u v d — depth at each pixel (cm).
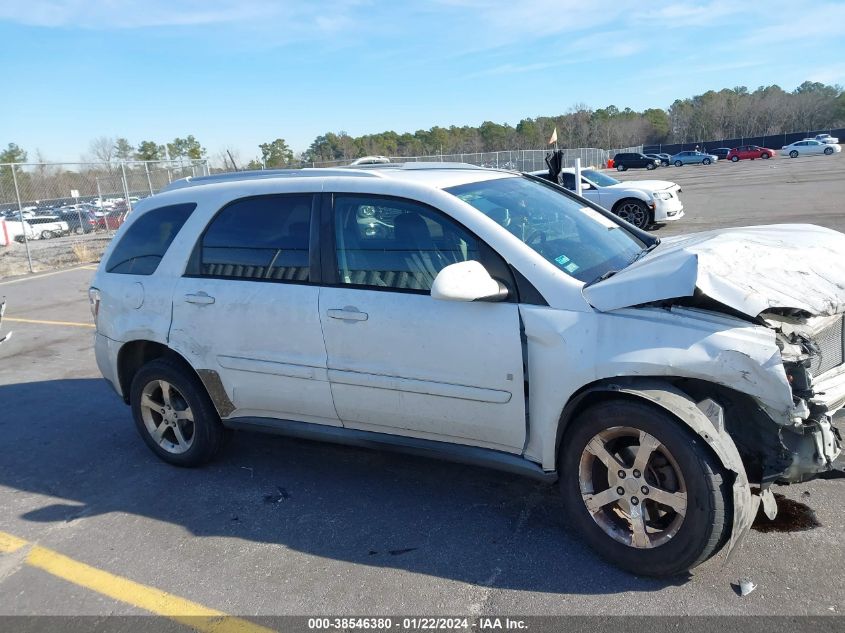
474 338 332
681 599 290
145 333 443
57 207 2281
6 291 1320
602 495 313
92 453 504
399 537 357
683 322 290
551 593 302
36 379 711
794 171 3425
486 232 338
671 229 1562
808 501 364
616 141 10294
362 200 376
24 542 382
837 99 10375
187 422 460
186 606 313
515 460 341
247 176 446
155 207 459
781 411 273
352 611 300
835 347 325
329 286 378
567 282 319
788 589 292
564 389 312
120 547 370
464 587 311
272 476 443
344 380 373
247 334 403
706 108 10838
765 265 307
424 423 358
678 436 282
